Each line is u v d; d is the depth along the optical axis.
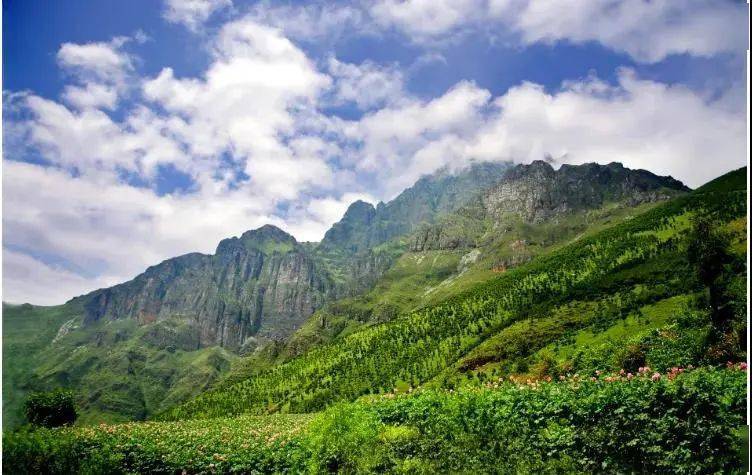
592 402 15.22
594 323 115.94
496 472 15.22
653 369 35.88
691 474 12.66
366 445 18.70
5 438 20.62
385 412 21.41
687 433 13.16
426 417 19.69
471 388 21.91
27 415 40.66
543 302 188.50
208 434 38.59
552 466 14.69
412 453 17.75
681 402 13.53
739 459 12.20
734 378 14.12
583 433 14.98
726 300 39.03
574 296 166.62
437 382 127.88
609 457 14.22
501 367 111.56
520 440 16.14
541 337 125.06
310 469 19.62
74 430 32.97
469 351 161.25
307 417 79.12
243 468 23.16
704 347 33.50
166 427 48.59
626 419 14.30
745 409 12.83
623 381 17.48
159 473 23.77
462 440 17.08
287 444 23.97
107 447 23.00
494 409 17.69
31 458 20.45
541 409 16.62
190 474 23.77
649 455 13.69
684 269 132.12
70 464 21.38
